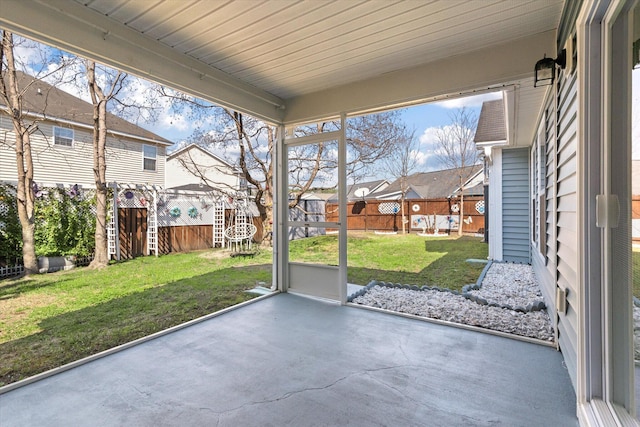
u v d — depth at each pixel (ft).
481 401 6.21
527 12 7.65
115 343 9.51
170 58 9.31
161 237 26.23
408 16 7.78
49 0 6.77
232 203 29.43
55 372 7.39
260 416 5.79
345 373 7.32
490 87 9.87
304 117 13.48
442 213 39.37
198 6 7.30
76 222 20.71
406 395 6.43
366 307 12.11
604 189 5.03
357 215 43.29
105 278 17.81
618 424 4.49
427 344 8.87
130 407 6.10
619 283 4.86
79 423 5.65
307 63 10.43
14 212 18.49
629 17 4.50
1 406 6.16
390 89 11.29
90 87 20.40
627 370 4.78
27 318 11.67
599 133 5.16
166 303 13.51
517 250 20.90
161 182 35.32
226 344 8.96
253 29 8.34
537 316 11.11
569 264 6.99
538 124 13.93
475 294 13.92
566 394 6.42
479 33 8.60
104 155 21.13
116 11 7.50
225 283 16.83
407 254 24.82
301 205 14.08
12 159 24.02
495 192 21.30
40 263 19.35
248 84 12.21
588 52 5.19
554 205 8.63
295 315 11.40
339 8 7.43
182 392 6.59
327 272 13.33
